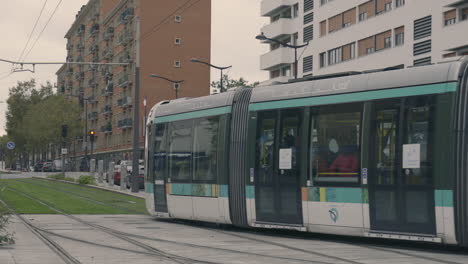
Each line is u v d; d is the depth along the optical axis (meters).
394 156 12.75
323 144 14.15
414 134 12.46
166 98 86.88
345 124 13.74
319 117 14.31
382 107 13.08
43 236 15.06
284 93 15.28
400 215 12.57
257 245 13.32
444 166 11.94
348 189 13.53
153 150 20.25
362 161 13.31
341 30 57.59
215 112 17.25
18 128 115.81
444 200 11.90
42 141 88.44
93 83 116.62
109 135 105.75
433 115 12.20
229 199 16.47
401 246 13.05
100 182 48.09
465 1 42.00
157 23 86.62
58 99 89.44
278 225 15.08
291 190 14.75
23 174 82.44
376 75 13.41
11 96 118.19
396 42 49.72
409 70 12.84
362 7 54.53
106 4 109.75
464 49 42.34
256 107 15.96
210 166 17.27
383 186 12.88
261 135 15.71
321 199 14.06
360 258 11.15
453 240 11.82
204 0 88.44
